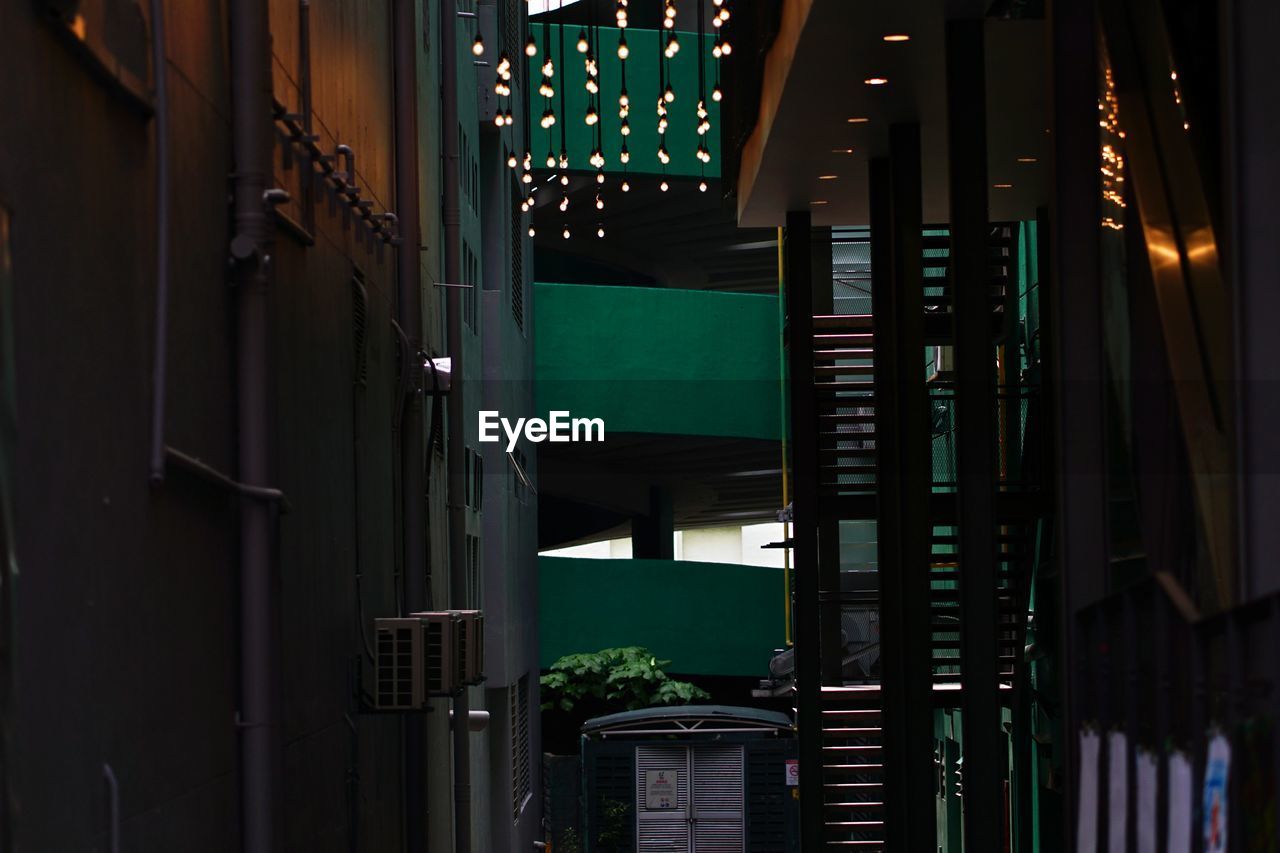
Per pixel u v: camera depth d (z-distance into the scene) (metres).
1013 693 21.12
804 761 20.06
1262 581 5.16
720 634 37.53
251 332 8.73
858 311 30.00
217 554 8.38
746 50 17.86
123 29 6.66
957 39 12.84
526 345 35.16
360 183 13.32
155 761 7.19
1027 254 21.83
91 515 6.30
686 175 38.53
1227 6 5.26
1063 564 7.28
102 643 6.42
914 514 16.53
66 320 6.02
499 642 28.22
